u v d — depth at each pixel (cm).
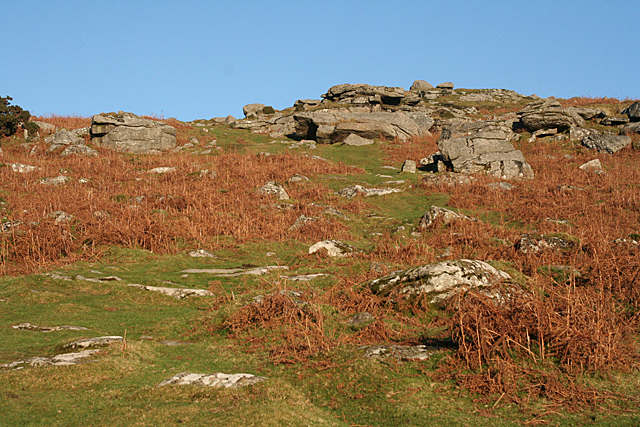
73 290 1241
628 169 2880
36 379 686
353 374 743
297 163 3303
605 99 5288
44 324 984
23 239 1625
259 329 987
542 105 4419
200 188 2608
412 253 1630
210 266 1563
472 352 762
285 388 684
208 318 1058
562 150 3434
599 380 711
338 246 1680
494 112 5941
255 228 2005
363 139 4119
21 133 3822
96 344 833
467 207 2464
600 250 1355
